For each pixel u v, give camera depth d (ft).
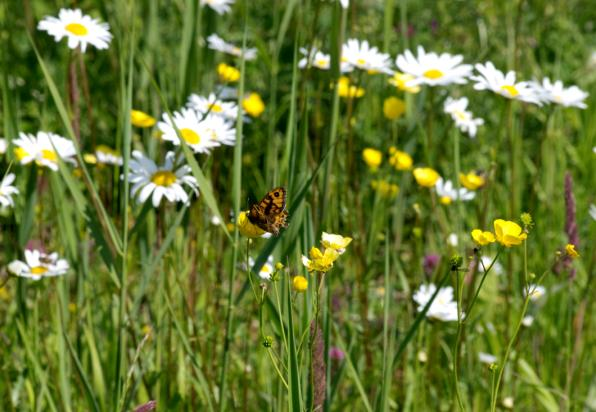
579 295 6.42
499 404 5.90
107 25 5.90
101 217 5.44
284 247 5.33
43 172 5.94
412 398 5.88
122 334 5.28
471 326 5.89
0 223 6.28
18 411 5.74
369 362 5.92
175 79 6.44
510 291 5.96
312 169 5.83
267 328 5.83
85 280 5.80
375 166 6.25
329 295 5.37
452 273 5.92
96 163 5.95
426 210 7.16
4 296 6.28
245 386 5.63
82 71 5.98
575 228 5.68
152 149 6.14
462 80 5.92
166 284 5.73
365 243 6.08
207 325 5.92
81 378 5.33
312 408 5.04
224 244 6.40
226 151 6.70
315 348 5.02
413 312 6.14
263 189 6.79
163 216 5.78
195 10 5.86
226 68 6.33
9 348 5.82
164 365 5.79
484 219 5.91
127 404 5.44
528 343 6.30
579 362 5.95
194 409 5.67
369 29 7.35
